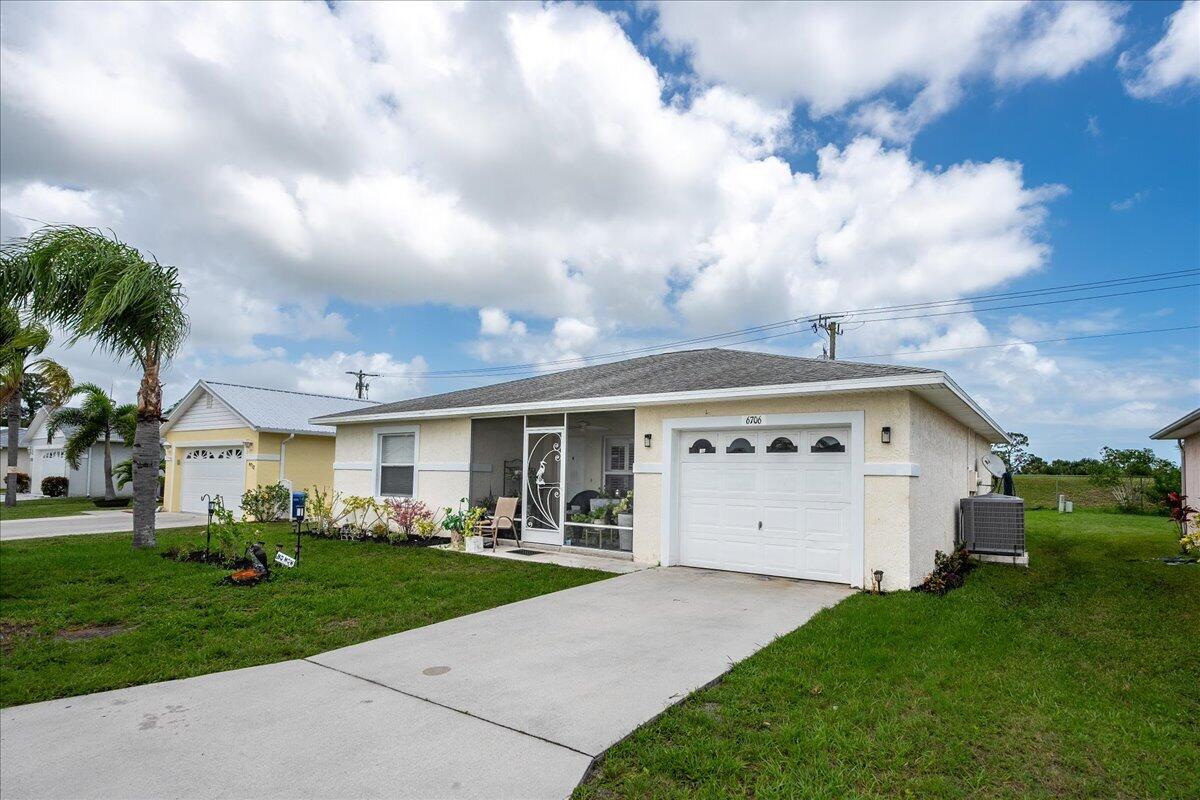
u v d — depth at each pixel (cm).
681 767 372
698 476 1041
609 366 1543
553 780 357
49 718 442
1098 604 817
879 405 870
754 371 1073
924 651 581
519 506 1420
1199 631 687
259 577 887
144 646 601
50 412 3138
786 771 367
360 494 1575
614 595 826
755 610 742
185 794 344
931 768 374
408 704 466
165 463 2298
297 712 452
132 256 1085
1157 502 2412
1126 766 379
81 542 1343
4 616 702
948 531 1110
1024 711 455
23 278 959
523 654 583
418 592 840
